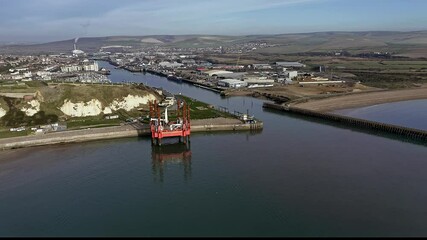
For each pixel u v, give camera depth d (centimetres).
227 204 8506
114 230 7531
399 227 7369
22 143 13000
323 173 10162
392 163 10938
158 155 12088
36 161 11575
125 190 9406
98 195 9131
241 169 10594
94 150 12688
